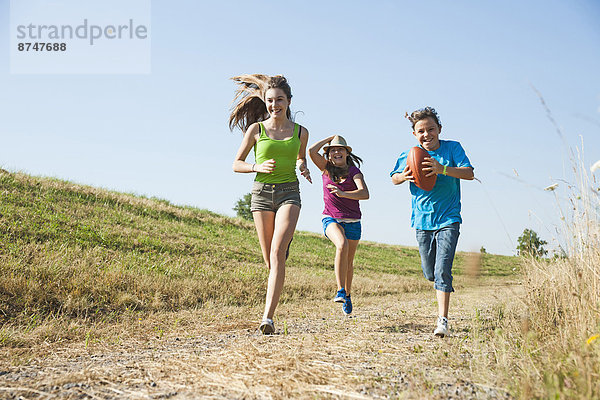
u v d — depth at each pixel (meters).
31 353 3.58
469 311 5.89
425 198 4.24
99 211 14.73
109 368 2.84
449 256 4.04
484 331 3.88
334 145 5.08
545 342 3.01
